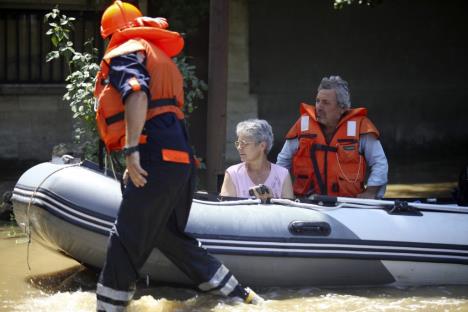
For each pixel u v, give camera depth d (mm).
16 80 14805
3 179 13094
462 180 8008
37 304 6766
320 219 7203
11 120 14695
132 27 6352
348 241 7148
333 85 7938
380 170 7910
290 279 7219
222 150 11453
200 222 7082
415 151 17672
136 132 5887
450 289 7238
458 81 17969
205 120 15602
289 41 16266
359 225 7230
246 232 7086
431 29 17672
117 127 6168
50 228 7250
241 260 7055
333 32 16688
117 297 6211
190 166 6352
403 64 17469
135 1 12203
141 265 6328
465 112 18078
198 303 6734
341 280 7250
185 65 11586
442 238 7281
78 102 10172
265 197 7445
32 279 7609
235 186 7754
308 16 16406
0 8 14570
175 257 6715
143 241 6211
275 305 6723
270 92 16172
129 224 6160
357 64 17000
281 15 16156
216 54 11336
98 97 6281
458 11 17906
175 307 6633
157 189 6117
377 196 7953
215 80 11367
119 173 7305
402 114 17547
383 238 7203
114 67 6035
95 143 10273
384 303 6812
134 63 6047
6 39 14719
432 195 12227
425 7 17562
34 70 14867
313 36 16500
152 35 6352
